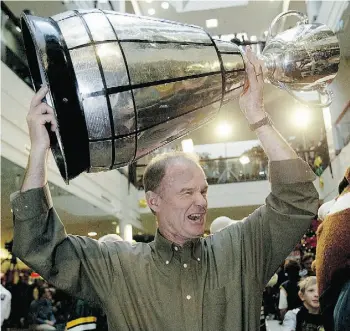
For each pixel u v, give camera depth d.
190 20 7.83
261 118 0.98
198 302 1.01
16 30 5.53
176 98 0.80
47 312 5.46
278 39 0.95
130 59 0.76
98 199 7.88
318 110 7.03
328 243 0.82
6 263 7.04
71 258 1.05
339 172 4.09
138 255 1.09
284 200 1.01
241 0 7.45
